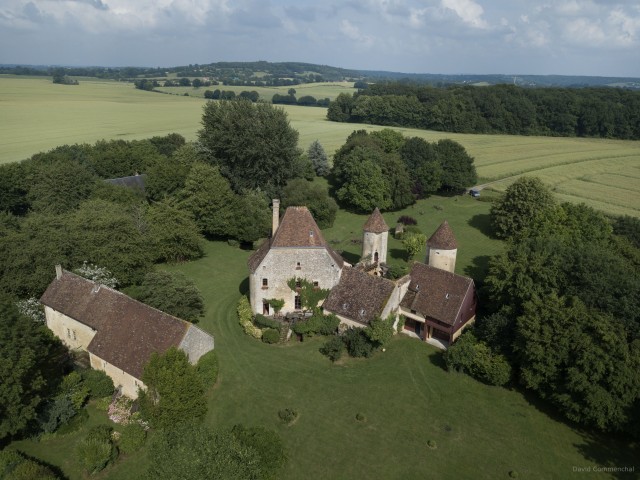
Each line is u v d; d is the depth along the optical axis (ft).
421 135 526.57
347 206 351.67
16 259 173.58
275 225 189.47
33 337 134.10
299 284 185.16
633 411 126.52
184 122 525.34
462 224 318.24
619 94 553.23
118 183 293.02
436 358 169.17
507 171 407.03
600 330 133.49
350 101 620.90
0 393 110.22
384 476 118.93
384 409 142.51
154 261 247.29
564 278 162.30
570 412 134.10
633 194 346.33
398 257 265.13
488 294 187.01
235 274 235.40
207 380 147.02
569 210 266.77
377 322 164.14
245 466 93.40
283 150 311.88
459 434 133.59
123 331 145.07
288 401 144.46
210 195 266.98
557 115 544.62
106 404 138.92
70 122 498.69
